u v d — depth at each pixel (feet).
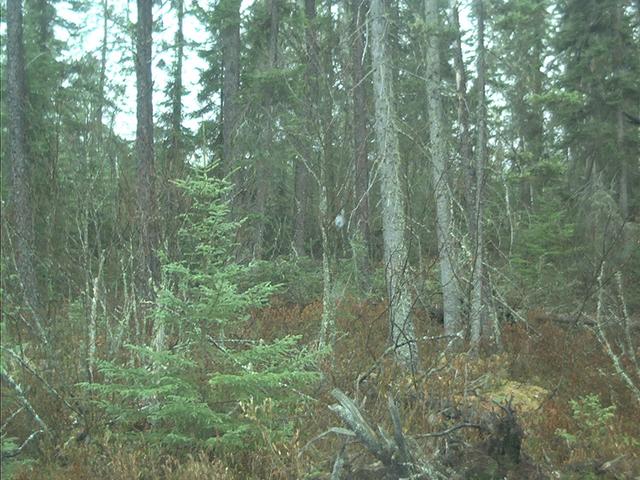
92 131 29.66
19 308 22.18
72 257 26.04
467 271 39.04
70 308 25.77
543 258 49.26
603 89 60.29
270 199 68.64
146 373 20.56
